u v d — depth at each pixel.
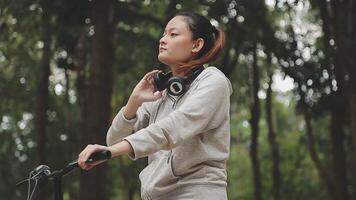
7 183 21.00
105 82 13.20
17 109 18.67
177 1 14.02
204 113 2.68
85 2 13.70
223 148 2.80
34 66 17.75
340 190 16.25
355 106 14.19
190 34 2.88
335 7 14.35
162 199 2.80
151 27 16.31
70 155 19.12
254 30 14.91
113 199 25.95
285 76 16.05
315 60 16.16
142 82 2.95
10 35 15.22
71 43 15.52
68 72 18.22
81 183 12.80
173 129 2.61
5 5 13.35
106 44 13.32
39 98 15.66
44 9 13.63
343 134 16.52
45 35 14.96
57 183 2.67
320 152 21.42
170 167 2.76
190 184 2.75
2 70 18.19
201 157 2.75
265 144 28.41
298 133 26.03
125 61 17.22
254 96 17.97
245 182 28.75
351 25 14.09
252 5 14.05
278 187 18.41
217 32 2.95
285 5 14.74
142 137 2.57
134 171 21.20
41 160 15.42
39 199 2.84
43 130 15.59
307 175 24.47
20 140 20.25
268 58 17.17
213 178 2.76
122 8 14.15
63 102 19.94
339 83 15.77
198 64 2.89
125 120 2.97
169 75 2.96
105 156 2.50
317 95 16.59
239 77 19.95
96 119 13.00
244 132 28.56
